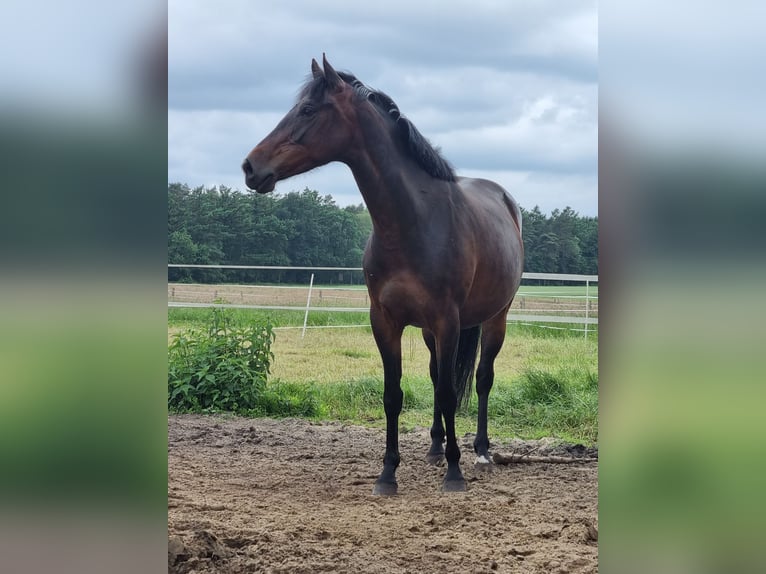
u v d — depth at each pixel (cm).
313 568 325
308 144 454
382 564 332
